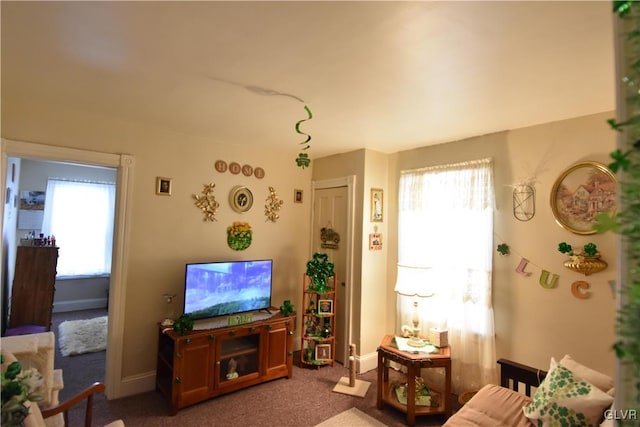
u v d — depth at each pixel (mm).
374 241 3605
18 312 3949
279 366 3242
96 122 2744
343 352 3674
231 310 3215
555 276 2469
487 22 1336
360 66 1750
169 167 3117
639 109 671
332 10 1281
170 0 1243
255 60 1717
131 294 2914
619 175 682
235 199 3506
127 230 2879
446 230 3094
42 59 1759
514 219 2711
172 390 2615
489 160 2840
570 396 1797
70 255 5359
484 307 2779
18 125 2436
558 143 2496
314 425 2518
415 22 1349
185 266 3180
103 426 2445
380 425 2537
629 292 664
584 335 2322
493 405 2076
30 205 5051
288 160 3986
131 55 1701
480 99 2148
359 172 3602
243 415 2631
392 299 3646
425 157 3408
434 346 2799
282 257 3918
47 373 2029
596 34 1403
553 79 1841
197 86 2076
